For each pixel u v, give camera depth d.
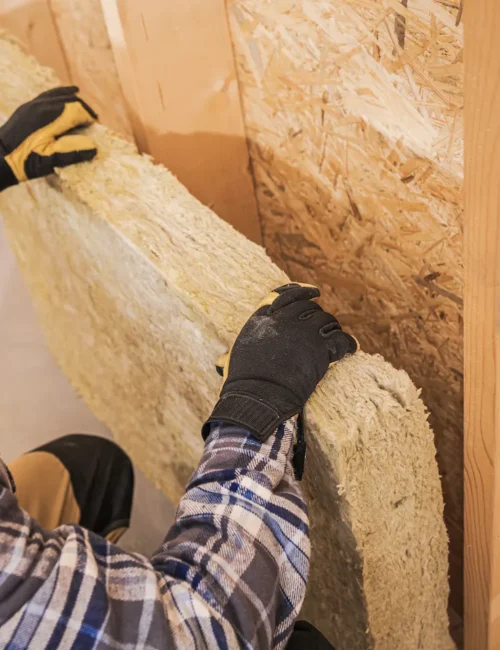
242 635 0.66
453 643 1.42
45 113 1.23
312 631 0.97
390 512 0.99
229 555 0.69
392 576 1.08
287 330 0.86
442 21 0.83
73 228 1.36
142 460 1.87
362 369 0.92
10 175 1.22
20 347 2.14
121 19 1.17
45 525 1.26
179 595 0.66
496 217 0.73
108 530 1.35
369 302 1.31
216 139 1.39
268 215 1.51
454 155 0.93
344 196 1.21
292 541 0.74
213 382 1.12
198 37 1.24
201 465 0.78
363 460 0.89
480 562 1.11
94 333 1.69
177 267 1.07
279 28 1.13
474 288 0.81
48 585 0.61
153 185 1.22
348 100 1.07
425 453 0.97
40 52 1.83
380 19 0.92
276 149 1.33
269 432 0.77
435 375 1.24
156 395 1.50
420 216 1.05
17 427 1.98
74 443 1.37
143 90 1.27
